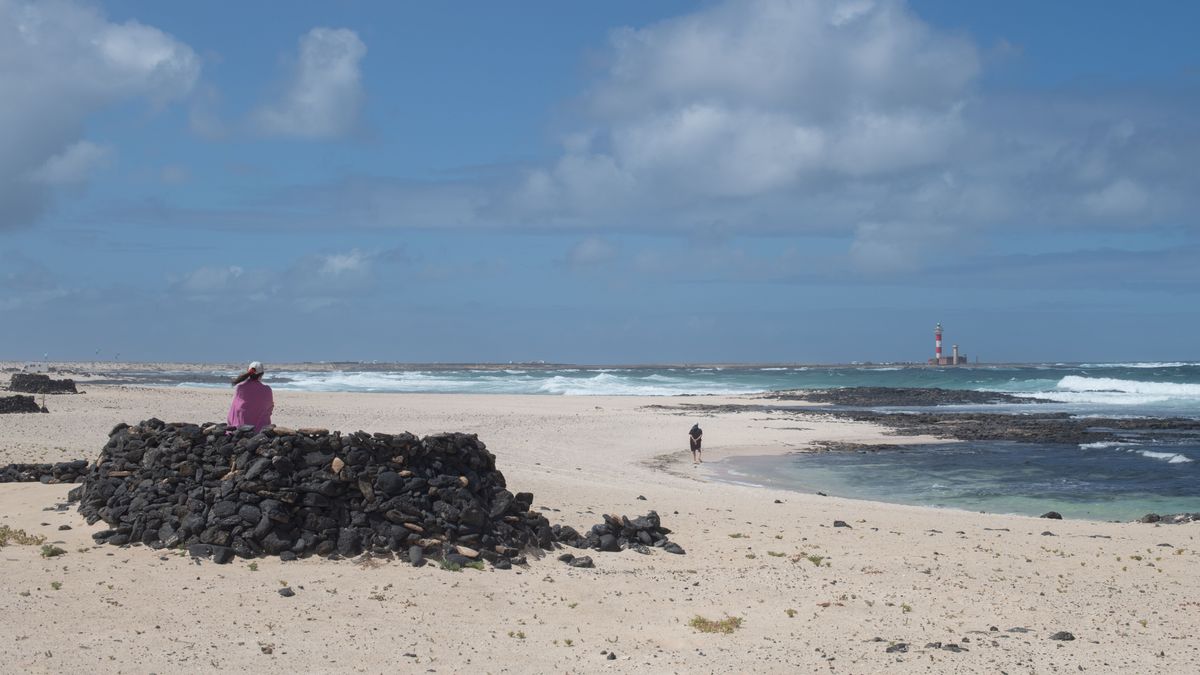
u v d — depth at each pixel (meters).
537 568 13.55
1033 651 10.59
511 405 57.91
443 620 10.93
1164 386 84.44
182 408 43.16
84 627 9.71
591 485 22.06
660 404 62.16
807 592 13.11
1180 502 25.36
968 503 25.25
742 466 31.86
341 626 10.41
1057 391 84.50
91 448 24.31
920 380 109.62
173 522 12.91
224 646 9.48
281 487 13.04
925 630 11.45
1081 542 17.59
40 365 182.12
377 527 13.27
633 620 11.48
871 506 22.22
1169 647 10.89
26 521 13.88
